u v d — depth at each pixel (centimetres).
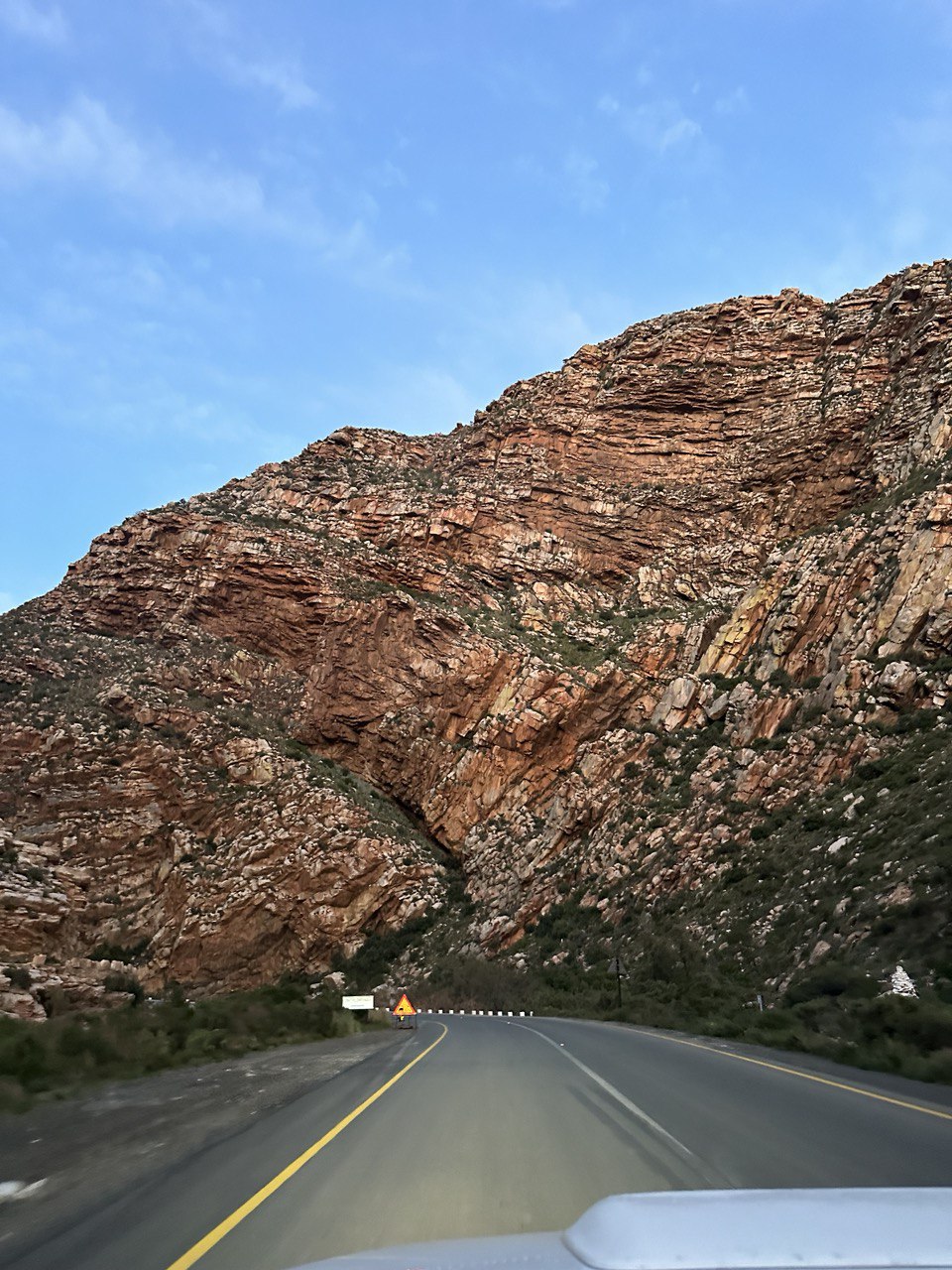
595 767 7106
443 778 7875
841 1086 1341
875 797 4506
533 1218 619
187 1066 1828
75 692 8344
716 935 4425
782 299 11469
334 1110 1138
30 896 5891
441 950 6575
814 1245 238
